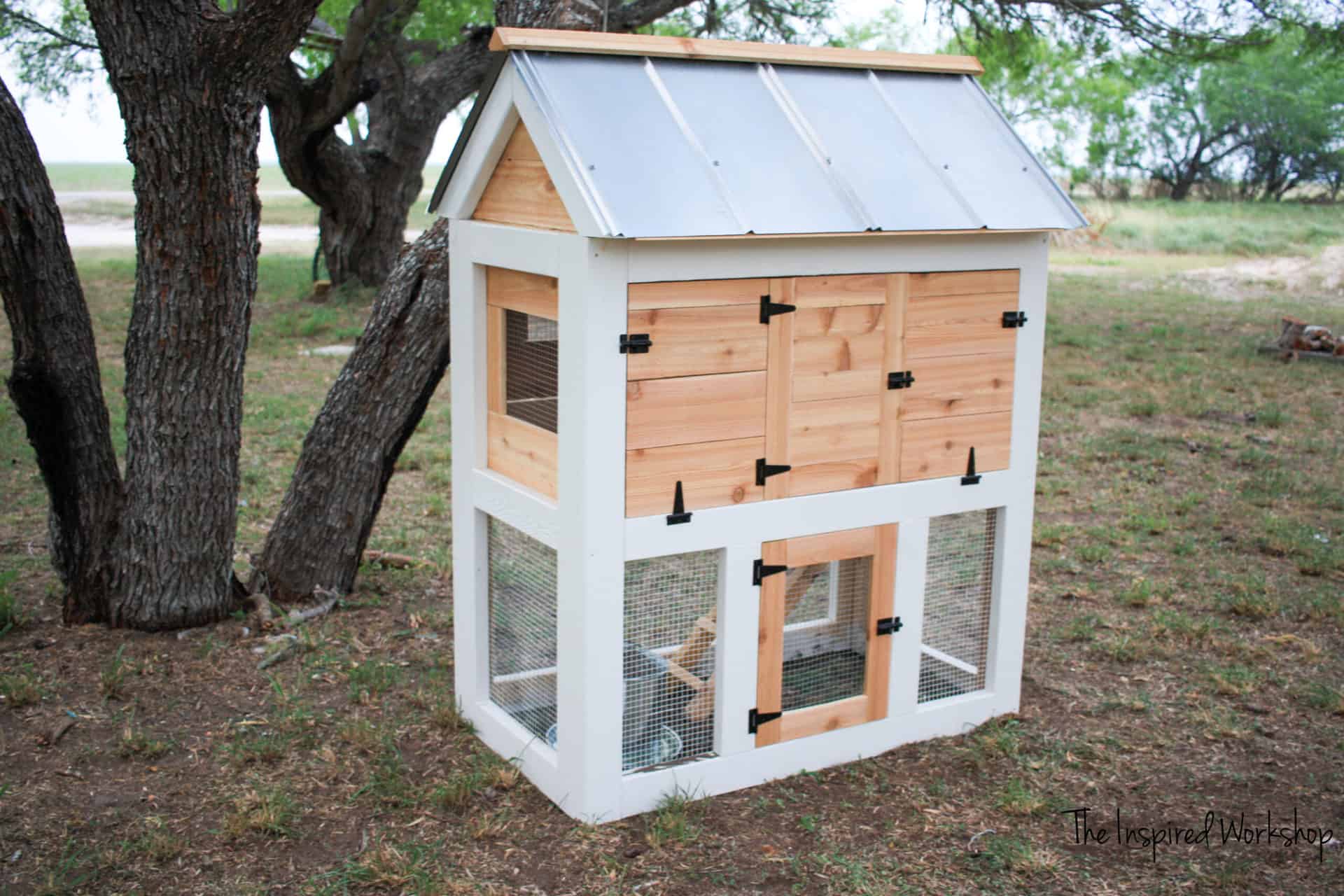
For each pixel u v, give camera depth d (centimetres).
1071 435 1017
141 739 445
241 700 486
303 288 1892
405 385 577
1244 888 365
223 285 514
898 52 450
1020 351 446
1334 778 437
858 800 413
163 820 395
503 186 411
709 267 373
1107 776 436
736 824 395
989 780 431
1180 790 427
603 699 384
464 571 456
